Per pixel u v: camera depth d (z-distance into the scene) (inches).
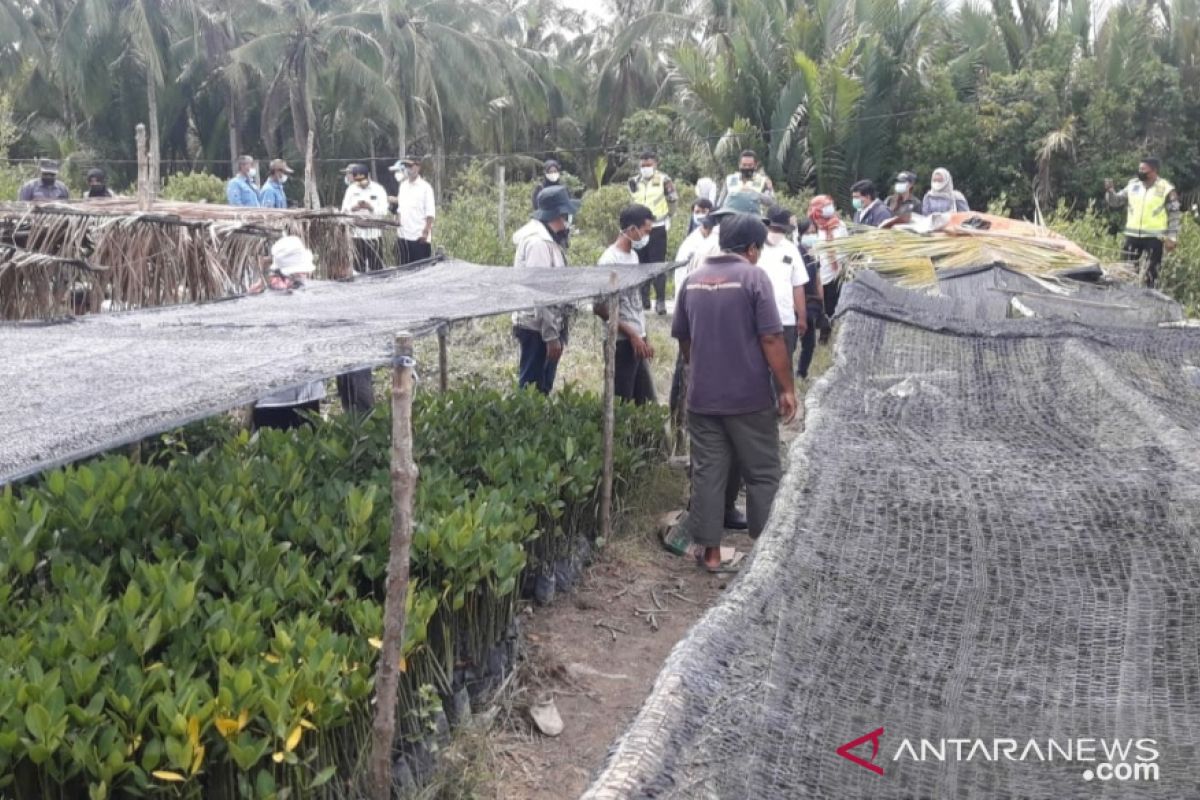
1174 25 832.3
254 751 109.6
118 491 167.3
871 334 208.8
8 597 137.1
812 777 78.9
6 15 1179.3
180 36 1311.5
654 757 74.5
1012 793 78.9
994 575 106.7
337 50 1194.0
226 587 146.5
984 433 154.2
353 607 140.0
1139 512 117.6
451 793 141.3
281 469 183.2
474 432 222.8
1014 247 319.3
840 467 131.6
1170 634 96.7
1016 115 771.4
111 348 146.9
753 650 90.4
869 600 102.0
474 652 158.4
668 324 465.4
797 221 382.9
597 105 1456.7
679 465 273.0
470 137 1392.7
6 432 103.9
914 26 819.4
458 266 269.6
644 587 211.0
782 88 845.8
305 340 148.5
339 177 1346.0
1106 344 197.0
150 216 267.7
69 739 107.3
